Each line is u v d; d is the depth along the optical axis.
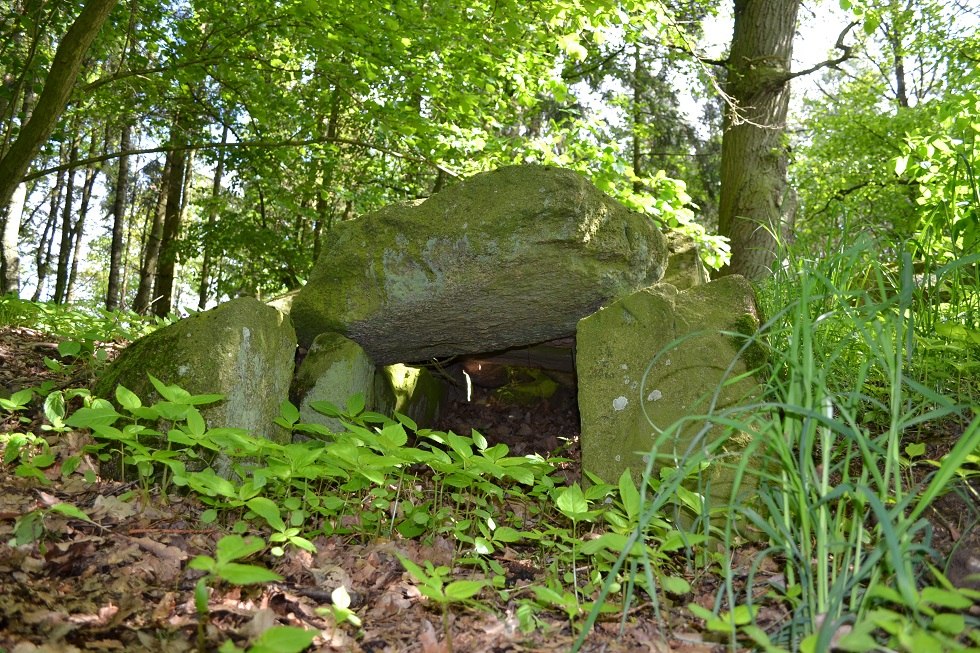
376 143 7.48
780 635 1.73
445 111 6.87
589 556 2.60
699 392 2.87
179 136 7.86
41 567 2.08
